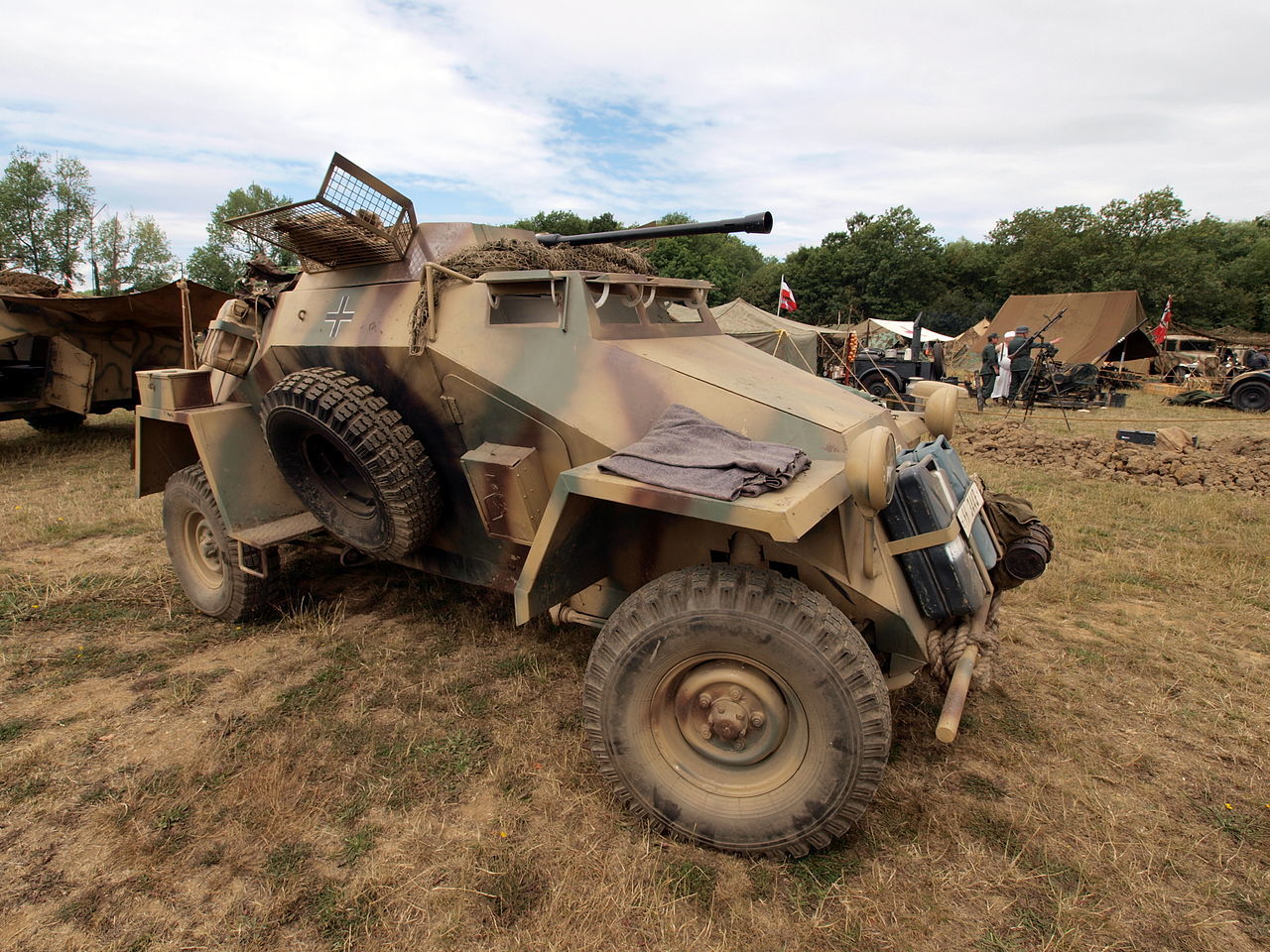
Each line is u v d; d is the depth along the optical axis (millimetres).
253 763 3090
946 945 2264
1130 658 4086
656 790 2656
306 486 3984
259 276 4633
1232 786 3031
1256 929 2330
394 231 3762
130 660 4004
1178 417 14891
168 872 2527
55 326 10023
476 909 2373
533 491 3307
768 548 2824
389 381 3672
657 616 2570
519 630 4336
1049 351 16797
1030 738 3348
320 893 2438
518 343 3357
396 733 3334
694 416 2936
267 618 4562
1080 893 2447
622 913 2354
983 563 3070
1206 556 5656
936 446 3217
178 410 4438
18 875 2516
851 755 2395
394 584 5012
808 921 2336
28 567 5418
